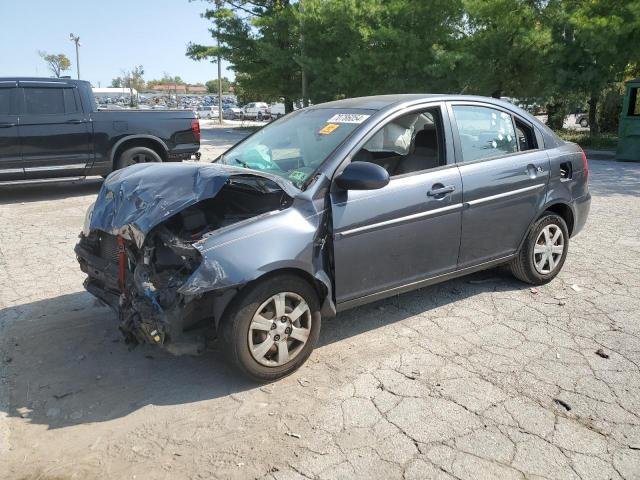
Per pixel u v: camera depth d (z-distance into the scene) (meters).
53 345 4.07
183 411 3.25
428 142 4.40
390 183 3.98
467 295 4.99
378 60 20.44
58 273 5.61
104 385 3.54
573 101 19.44
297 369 3.67
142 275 3.34
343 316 4.55
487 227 4.55
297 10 24.89
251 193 3.90
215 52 29.61
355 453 2.86
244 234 3.34
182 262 3.52
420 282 4.24
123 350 3.99
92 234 4.04
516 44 18.58
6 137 8.72
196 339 3.45
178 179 3.65
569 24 17.61
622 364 3.75
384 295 4.06
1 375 3.65
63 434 3.04
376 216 3.83
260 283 3.36
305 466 2.76
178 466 2.78
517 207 4.74
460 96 4.61
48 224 7.68
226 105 79.06
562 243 5.23
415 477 2.68
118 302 3.66
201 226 3.63
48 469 2.76
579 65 18.08
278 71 27.70
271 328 3.45
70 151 9.25
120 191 3.83
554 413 3.20
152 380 3.60
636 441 2.95
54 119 9.05
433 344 4.05
